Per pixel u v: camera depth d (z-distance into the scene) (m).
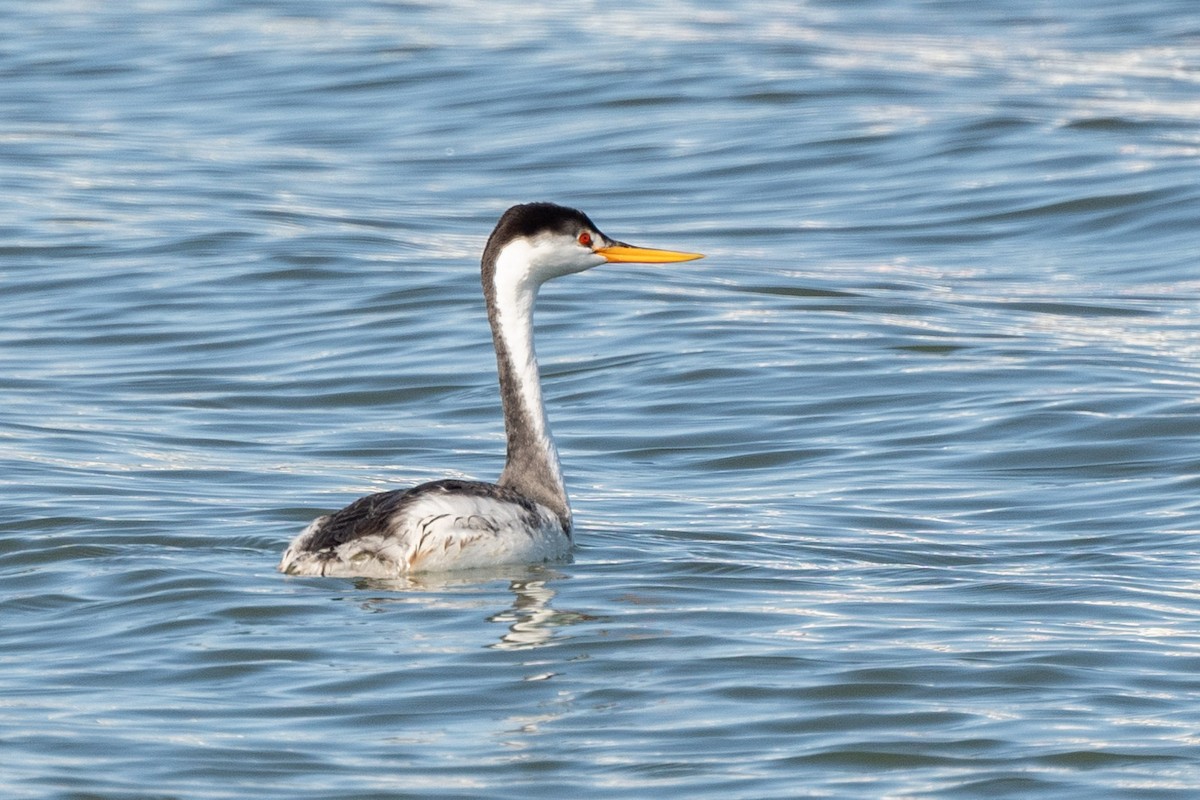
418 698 10.43
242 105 32.78
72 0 43.09
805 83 33.09
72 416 17.66
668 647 11.32
